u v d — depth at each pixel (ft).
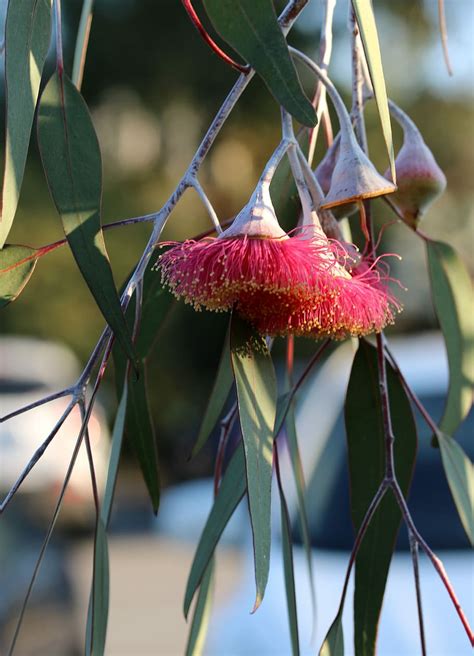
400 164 1.78
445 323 2.03
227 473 1.87
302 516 2.02
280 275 1.52
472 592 2.91
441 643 2.69
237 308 1.58
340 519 3.48
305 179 1.60
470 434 3.68
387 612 2.86
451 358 2.04
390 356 1.87
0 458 7.76
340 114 1.61
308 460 3.81
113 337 1.57
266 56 1.54
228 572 5.76
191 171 1.55
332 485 3.62
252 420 1.56
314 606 2.02
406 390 1.88
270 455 1.57
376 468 1.88
